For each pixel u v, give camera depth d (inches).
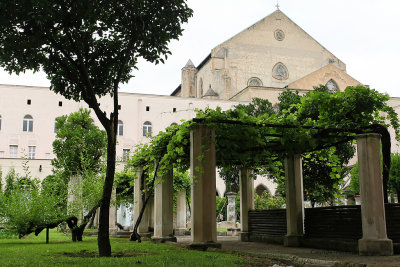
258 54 2207.2
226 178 1213.1
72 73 416.8
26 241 634.2
